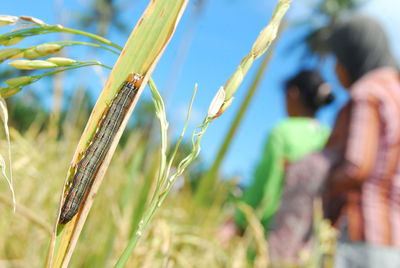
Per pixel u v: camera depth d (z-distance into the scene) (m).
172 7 0.15
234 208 0.64
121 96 0.15
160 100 0.15
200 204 0.40
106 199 0.44
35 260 0.42
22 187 0.44
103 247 0.36
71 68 0.14
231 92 0.14
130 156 0.51
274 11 0.14
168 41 0.15
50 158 0.50
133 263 0.31
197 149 0.14
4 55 0.13
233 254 0.48
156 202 0.14
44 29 0.13
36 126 0.53
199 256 0.45
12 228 0.42
